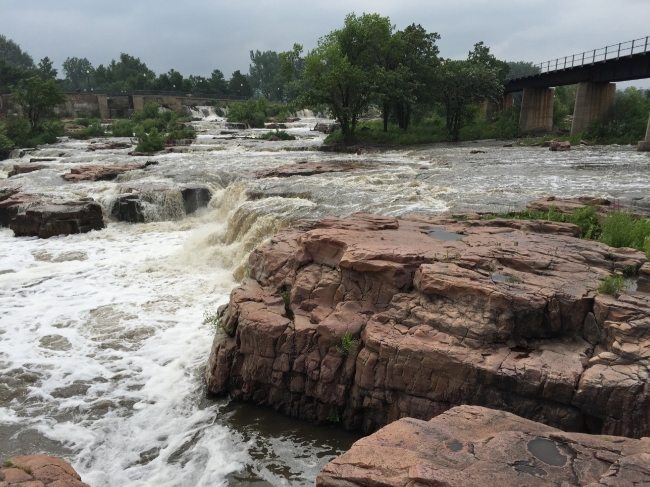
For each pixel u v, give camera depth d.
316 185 23.44
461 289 8.09
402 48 47.56
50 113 57.28
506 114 58.47
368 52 47.75
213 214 24.91
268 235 17.38
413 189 21.83
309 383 8.95
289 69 47.28
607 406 6.64
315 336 8.91
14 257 19.03
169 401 9.75
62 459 7.50
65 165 33.91
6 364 11.12
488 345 7.63
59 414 9.40
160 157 38.06
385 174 26.50
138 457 8.29
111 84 118.69
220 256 18.03
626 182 22.75
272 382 9.25
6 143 46.00
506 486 4.62
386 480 4.86
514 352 7.54
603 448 5.19
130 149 45.53
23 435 8.80
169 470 7.99
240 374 9.64
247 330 9.35
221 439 8.65
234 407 9.55
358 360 8.38
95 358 11.35
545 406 7.02
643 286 8.67
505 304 7.70
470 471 4.85
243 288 10.78
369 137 47.31
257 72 167.25
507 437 5.45
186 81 105.62
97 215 22.91
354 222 12.76
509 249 9.98
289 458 8.16
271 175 27.08
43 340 12.24
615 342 7.21
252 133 61.03
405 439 5.57
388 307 8.98
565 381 6.84
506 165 29.86
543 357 7.38
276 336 9.11
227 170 29.48
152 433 8.87
